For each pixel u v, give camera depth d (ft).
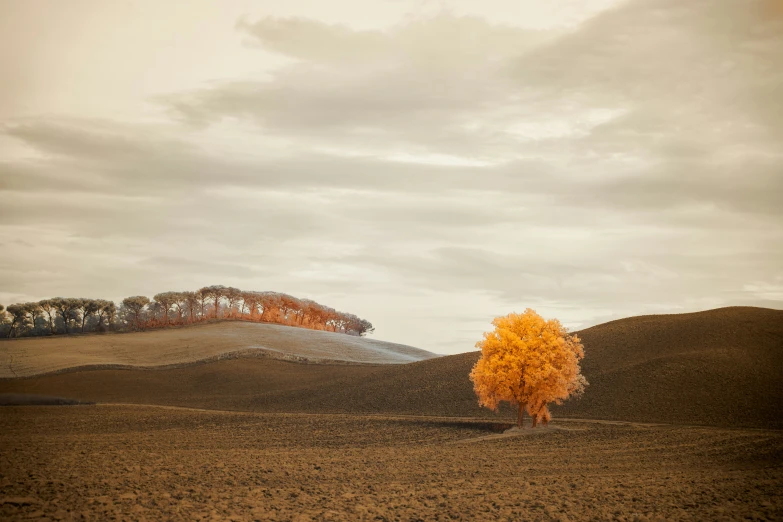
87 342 399.44
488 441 148.97
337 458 118.73
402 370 298.97
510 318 173.17
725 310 292.40
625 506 75.00
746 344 243.81
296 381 318.86
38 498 74.02
